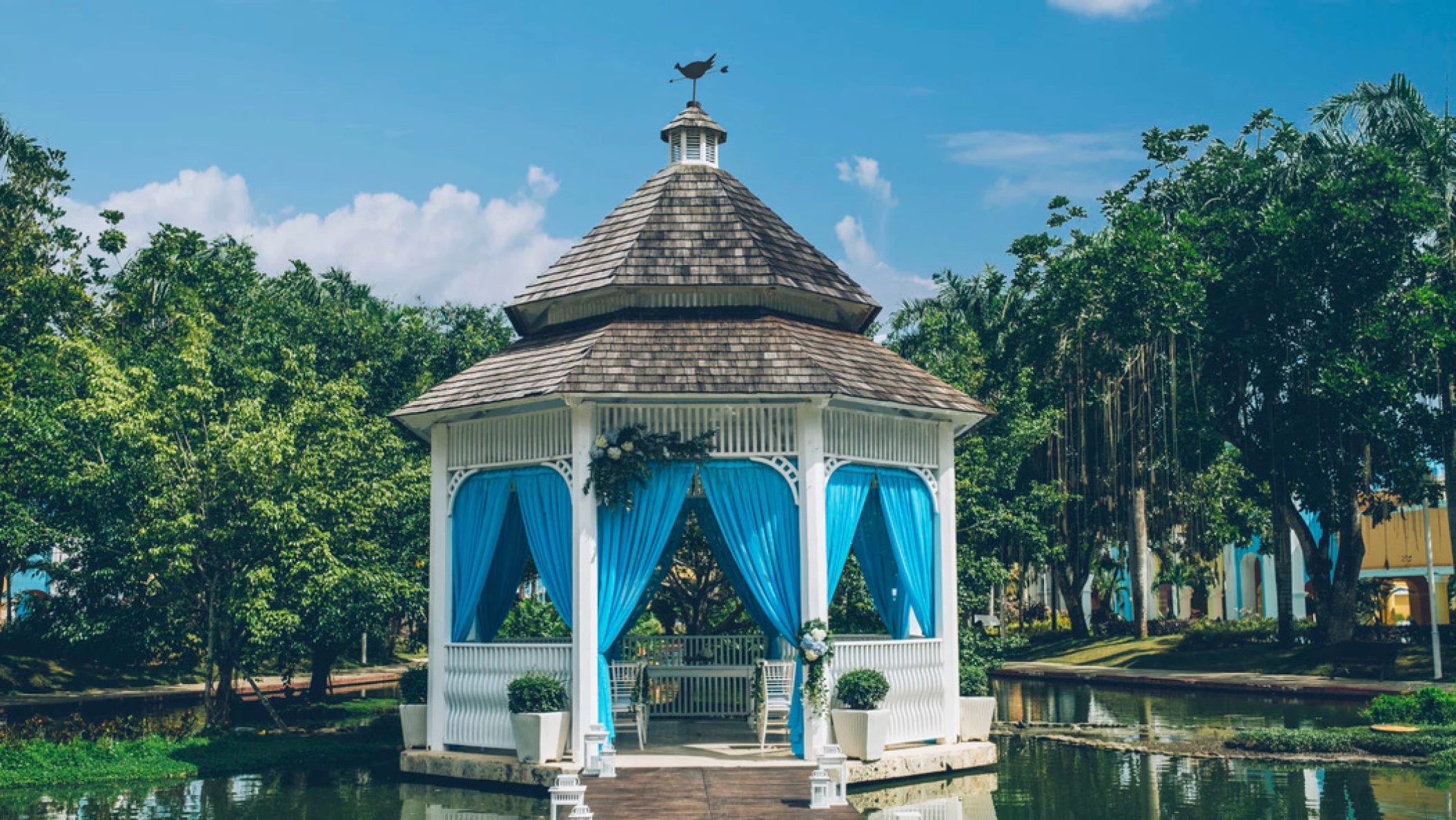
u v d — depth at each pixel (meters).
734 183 19.86
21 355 34.22
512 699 16.12
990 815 13.98
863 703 16.08
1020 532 34.00
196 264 41.19
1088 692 33.88
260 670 37.41
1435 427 32.47
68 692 32.66
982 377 38.41
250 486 20.66
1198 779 16.64
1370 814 13.75
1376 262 32.44
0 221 36.97
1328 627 37.88
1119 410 38.69
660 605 27.44
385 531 25.58
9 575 35.34
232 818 14.06
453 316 35.88
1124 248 34.22
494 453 17.28
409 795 15.64
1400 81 33.72
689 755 16.66
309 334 33.16
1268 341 34.53
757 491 16.28
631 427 16.08
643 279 17.42
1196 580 53.16
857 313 19.25
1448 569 46.50
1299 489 36.25
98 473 20.75
